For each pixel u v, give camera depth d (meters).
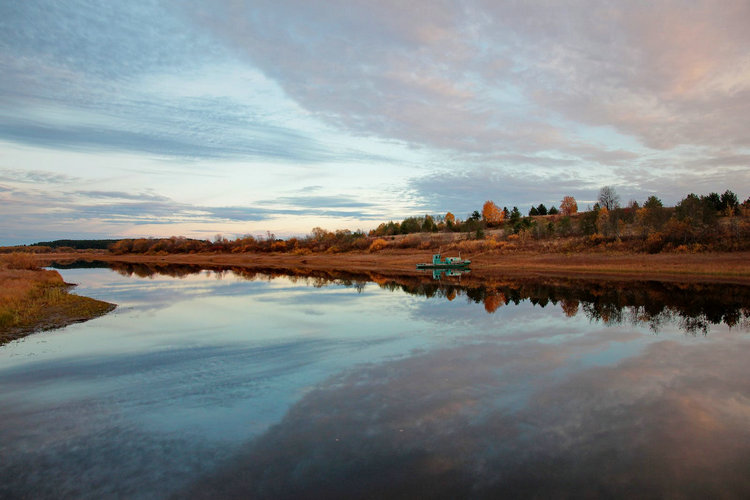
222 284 37.84
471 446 7.10
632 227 63.66
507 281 37.34
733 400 9.05
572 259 49.97
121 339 15.13
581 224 69.25
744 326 16.78
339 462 6.64
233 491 5.93
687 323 17.42
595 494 5.76
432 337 15.03
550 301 24.27
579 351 13.06
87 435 7.64
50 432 7.77
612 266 42.81
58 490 5.99
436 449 7.01
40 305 22.67
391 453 6.89
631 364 11.67
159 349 13.63
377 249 86.31
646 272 39.12
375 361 12.02
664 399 9.12
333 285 35.88
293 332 16.03
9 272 41.94
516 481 6.07
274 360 12.23
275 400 9.19
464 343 14.11
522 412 8.46
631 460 6.62
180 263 91.81
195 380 10.53
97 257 133.38
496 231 96.94
